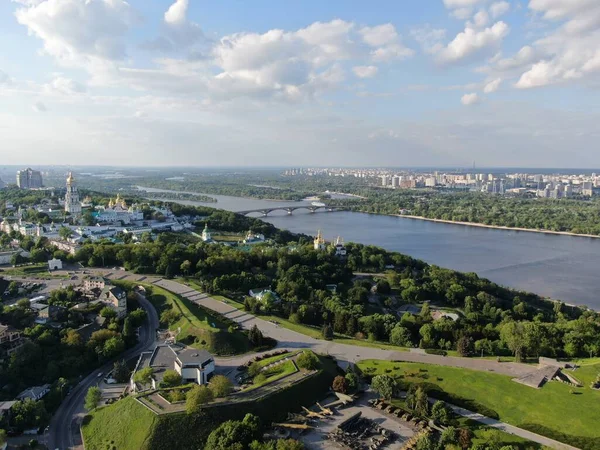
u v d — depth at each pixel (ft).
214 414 517.96
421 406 545.85
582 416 531.91
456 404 568.82
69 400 608.19
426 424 531.50
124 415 529.04
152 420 504.84
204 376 611.88
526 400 568.82
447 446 477.36
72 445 515.09
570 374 629.10
